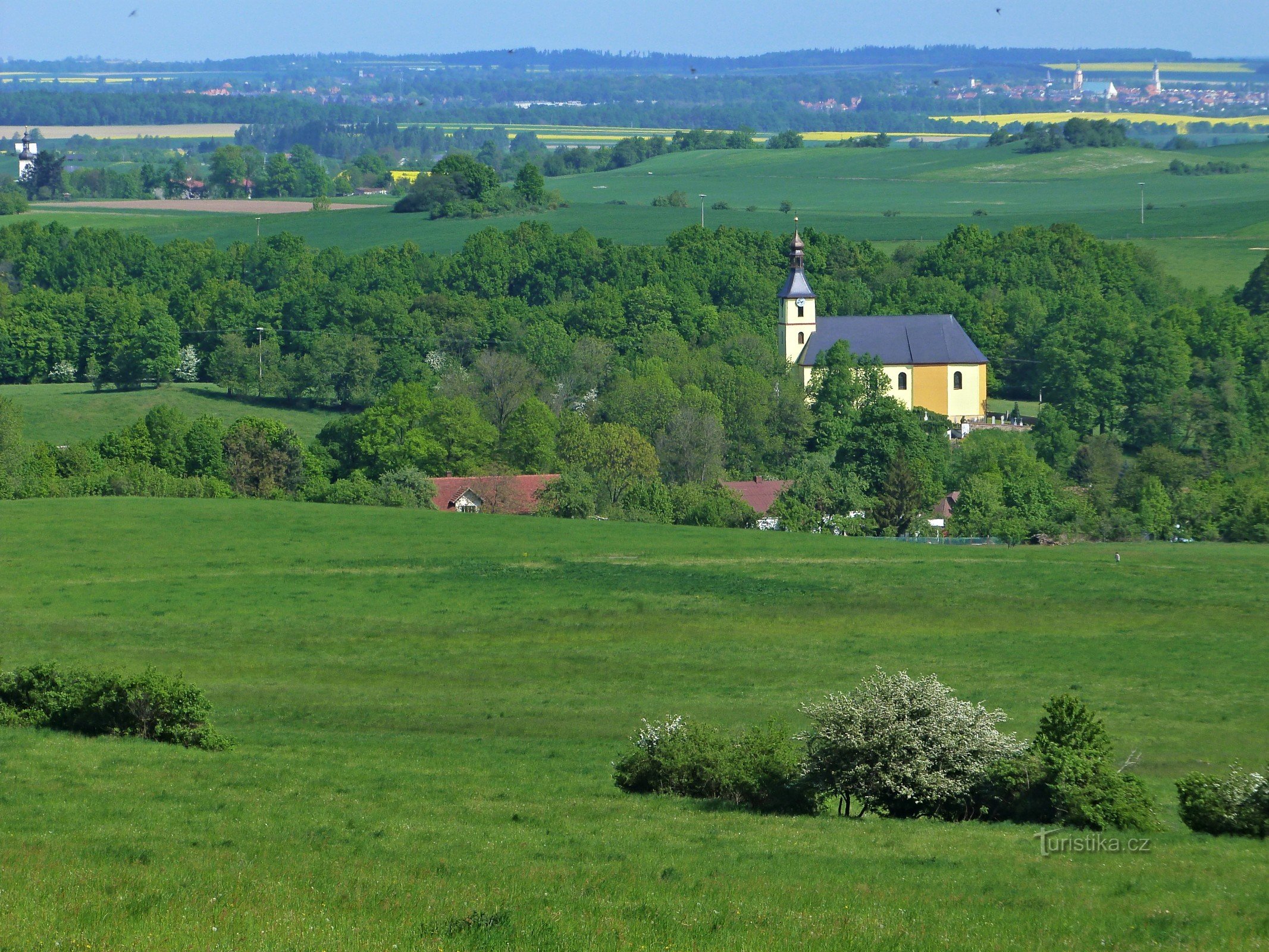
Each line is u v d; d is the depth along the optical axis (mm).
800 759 104562
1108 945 65812
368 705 149125
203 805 98375
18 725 125562
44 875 73812
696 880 77938
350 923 64625
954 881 78875
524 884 75938
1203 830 95625
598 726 141250
